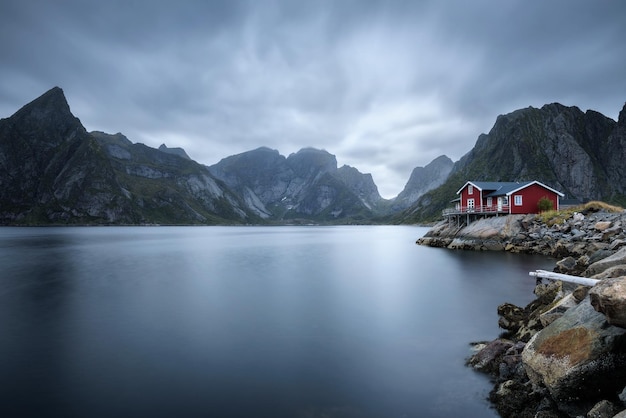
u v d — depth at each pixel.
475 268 42.34
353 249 79.31
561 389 9.85
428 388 12.98
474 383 13.22
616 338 9.47
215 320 22.27
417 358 15.78
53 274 40.56
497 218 65.19
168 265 49.59
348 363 15.40
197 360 15.88
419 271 42.69
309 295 29.67
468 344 17.48
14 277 38.44
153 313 23.89
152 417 11.38
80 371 14.74
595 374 9.50
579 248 44.41
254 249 79.44
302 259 58.53
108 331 20.00
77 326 20.98
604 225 47.94
